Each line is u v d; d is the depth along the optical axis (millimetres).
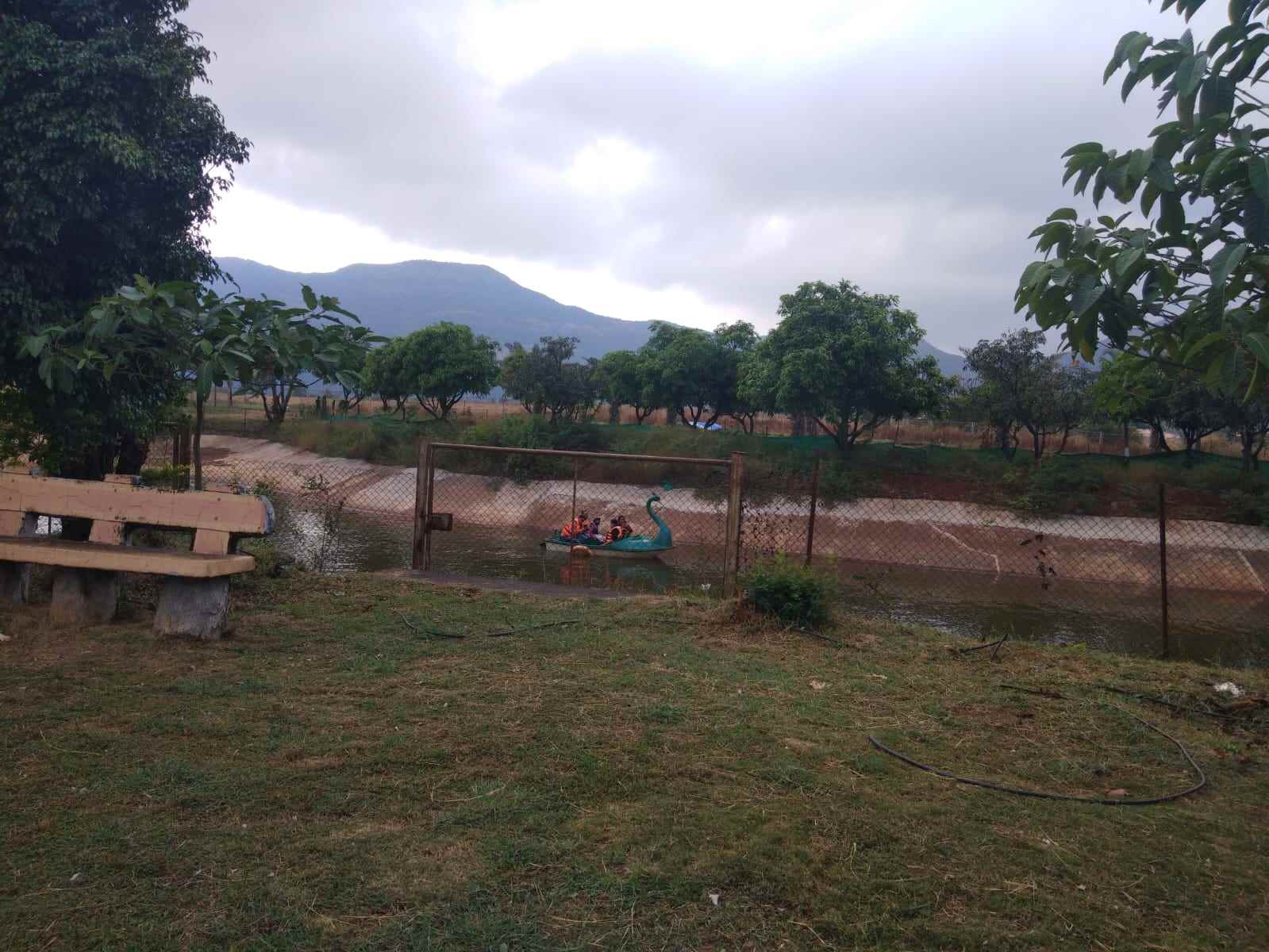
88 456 9094
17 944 2527
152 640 5836
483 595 8117
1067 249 3215
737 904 2900
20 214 6703
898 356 29688
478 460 31797
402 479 30484
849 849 3320
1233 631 15781
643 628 7004
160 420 9398
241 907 2760
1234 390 2795
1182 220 3156
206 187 8258
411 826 3359
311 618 6844
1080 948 2756
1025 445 35969
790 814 3600
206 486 10859
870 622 7887
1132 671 6520
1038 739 4820
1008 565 22312
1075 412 28031
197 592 5934
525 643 6305
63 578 6141
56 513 6262
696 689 5344
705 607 7902
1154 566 21422
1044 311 3242
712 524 25281
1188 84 2959
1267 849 3562
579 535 21078
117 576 6445
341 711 4656
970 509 25281
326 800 3549
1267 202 2791
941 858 3299
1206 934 2881
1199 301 3162
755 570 7707
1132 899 3080
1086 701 5570
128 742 4098
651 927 2748
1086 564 22000
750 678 5656
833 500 26391
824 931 2777
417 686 5168
